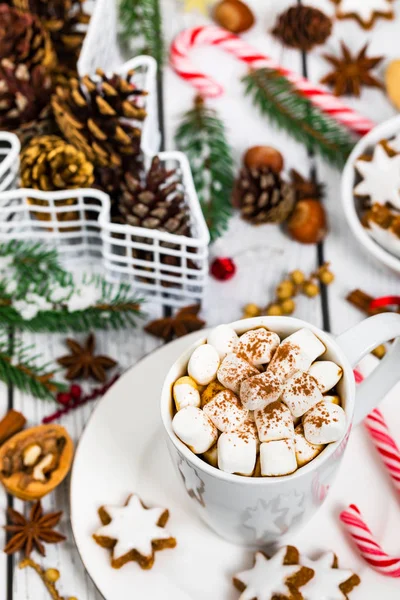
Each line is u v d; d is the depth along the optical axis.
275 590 0.57
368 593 0.57
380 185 0.69
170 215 0.67
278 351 0.55
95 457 0.61
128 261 0.68
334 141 0.75
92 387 0.69
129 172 0.68
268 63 0.77
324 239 0.73
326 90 0.79
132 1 0.78
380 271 0.72
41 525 0.63
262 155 0.74
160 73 0.80
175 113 0.79
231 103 0.79
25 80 0.69
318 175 0.76
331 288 0.72
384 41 0.81
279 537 0.58
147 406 0.63
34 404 0.68
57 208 0.67
